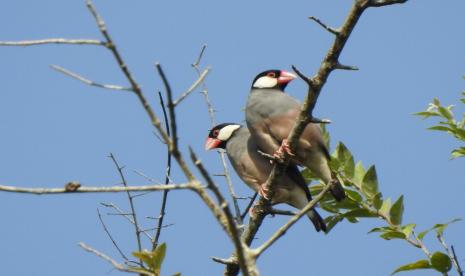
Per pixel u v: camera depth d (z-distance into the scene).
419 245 8.88
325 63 9.07
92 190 6.05
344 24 8.76
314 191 11.70
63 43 5.93
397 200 9.47
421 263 8.45
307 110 9.77
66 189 6.03
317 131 11.44
